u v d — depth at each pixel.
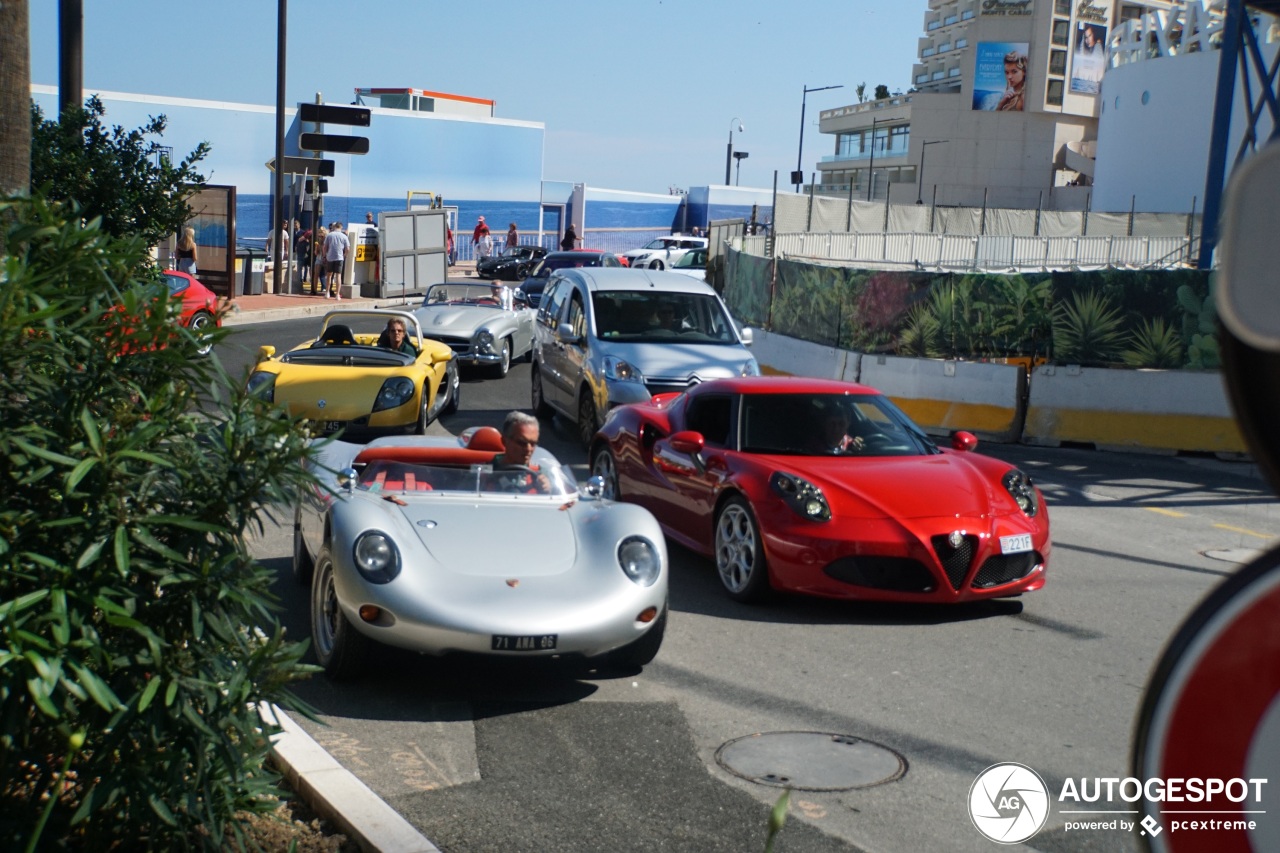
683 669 6.20
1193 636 1.43
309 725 5.26
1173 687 1.44
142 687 3.14
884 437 8.25
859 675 6.16
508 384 18.06
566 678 6.02
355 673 5.78
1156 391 14.12
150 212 8.35
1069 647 6.73
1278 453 1.32
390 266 32.06
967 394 14.91
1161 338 14.08
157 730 3.12
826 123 119.50
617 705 5.64
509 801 4.52
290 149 44.69
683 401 8.97
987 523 7.17
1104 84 51.56
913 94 100.62
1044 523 7.47
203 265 27.64
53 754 3.30
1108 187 49.88
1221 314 1.32
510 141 54.75
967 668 6.31
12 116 4.51
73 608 3.02
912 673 6.21
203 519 3.23
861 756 5.04
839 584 7.06
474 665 6.18
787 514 7.21
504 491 6.66
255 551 8.47
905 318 15.48
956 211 38.97
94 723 3.17
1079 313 14.41
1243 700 1.41
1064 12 98.19
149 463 3.16
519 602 5.52
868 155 110.50
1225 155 16.48
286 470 3.29
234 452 3.26
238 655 3.35
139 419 3.17
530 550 5.95
